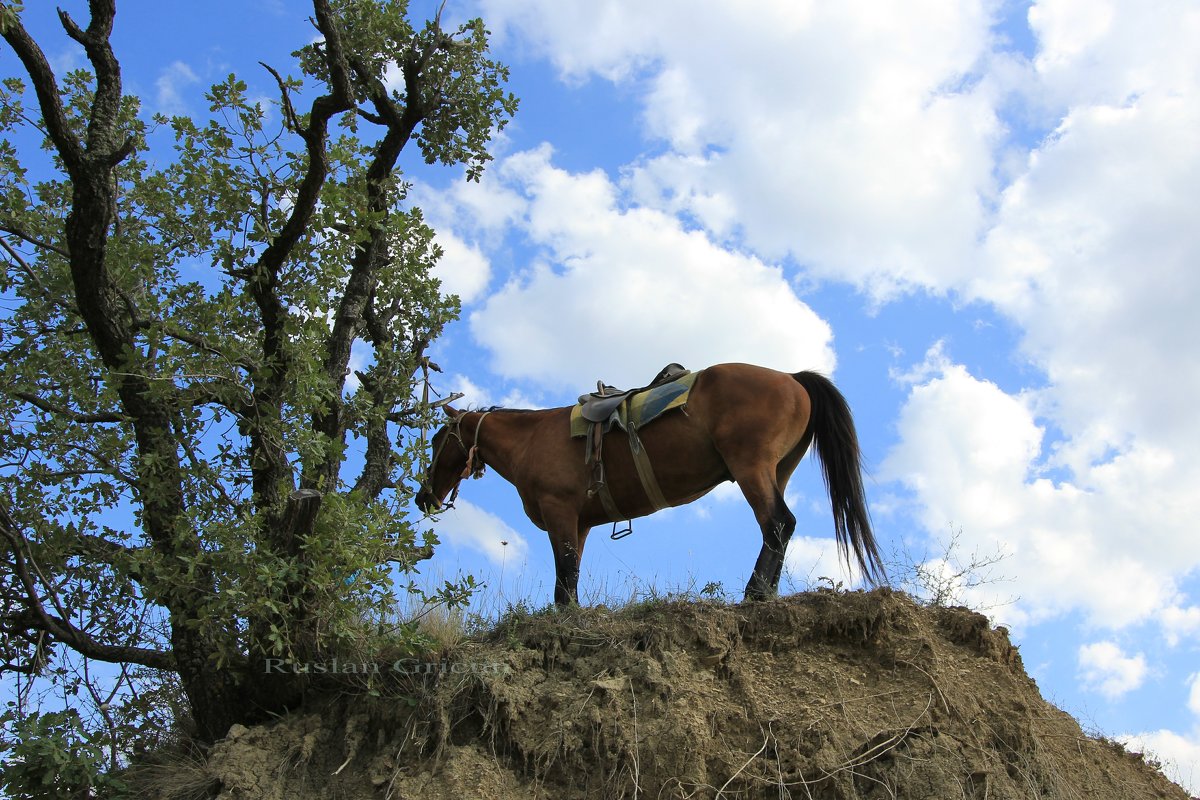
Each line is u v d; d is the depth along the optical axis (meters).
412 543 8.54
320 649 8.19
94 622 9.44
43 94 7.94
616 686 7.52
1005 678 7.89
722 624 7.96
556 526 9.52
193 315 8.88
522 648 8.04
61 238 9.90
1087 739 8.14
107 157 8.23
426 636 7.87
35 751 7.90
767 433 8.67
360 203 9.23
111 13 8.53
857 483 8.67
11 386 9.28
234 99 8.90
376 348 11.70
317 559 8.05
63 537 9.13
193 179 9.12
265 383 8.82
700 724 7.27
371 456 11.16
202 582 8.23
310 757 7.89
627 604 8.54
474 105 12.02
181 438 8.91
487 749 7.52
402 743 7.71
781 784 6.98
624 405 9.30
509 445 10.38
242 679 8.56
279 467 8.77
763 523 8.45
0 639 9.24
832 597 8.12
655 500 9.27
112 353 8.77
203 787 7.80
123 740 8.75
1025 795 7.18
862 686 7.69
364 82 11.08
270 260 8.97
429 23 11.26
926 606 8.45
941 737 7.24
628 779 7.11
